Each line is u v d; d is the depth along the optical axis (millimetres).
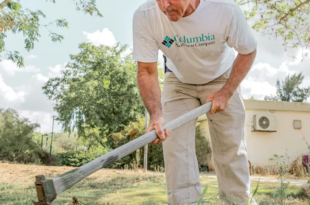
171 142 2670
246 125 12438
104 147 19047
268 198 3766
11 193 4445
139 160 12484
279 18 9047
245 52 2424
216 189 5172
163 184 5980
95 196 4441
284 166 3191
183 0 1990
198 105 2830
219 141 2793
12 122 13992
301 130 12828
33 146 14078
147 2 2434
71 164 15562
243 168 2756
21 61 9734
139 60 2422
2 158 13219
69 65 22766
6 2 8852
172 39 2381
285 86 28500
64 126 20906
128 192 4887
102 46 22250
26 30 9508
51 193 1226
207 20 2275
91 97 20391
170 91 2818
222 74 2699
